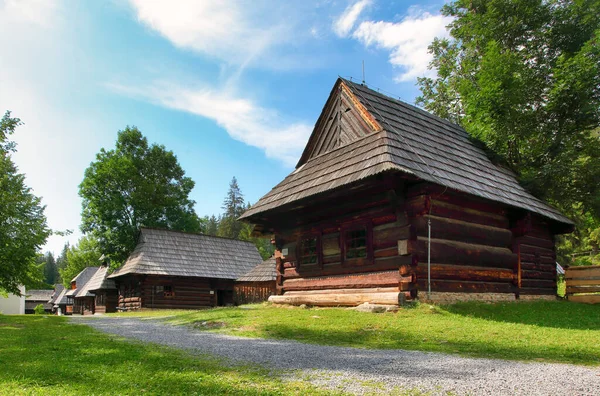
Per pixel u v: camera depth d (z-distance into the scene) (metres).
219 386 4.52
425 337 8.20
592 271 16.02
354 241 13.59
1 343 8.17
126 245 39.41
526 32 21.81
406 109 16.89
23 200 17.39
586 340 7.90
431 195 12.23
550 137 20.22
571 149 19.09
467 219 13.52
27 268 17.12
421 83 28.36
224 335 9.48
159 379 4.83
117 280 33.41
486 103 19.06
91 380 4.82
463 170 14.27
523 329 9.11
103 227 40.38
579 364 5.88
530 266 16.09
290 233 16.27
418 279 11.71
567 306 14.41
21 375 5.06
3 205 16.53
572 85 18.73
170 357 6.34
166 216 45.03
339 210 13.95
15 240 16.91
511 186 16.08
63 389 4.37
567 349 7.00
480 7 23.09
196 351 7.02
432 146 14.73
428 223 12.12
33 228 17.42
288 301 14.95
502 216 14.92
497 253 14.12
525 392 4.30
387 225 12.63
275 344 7.88
